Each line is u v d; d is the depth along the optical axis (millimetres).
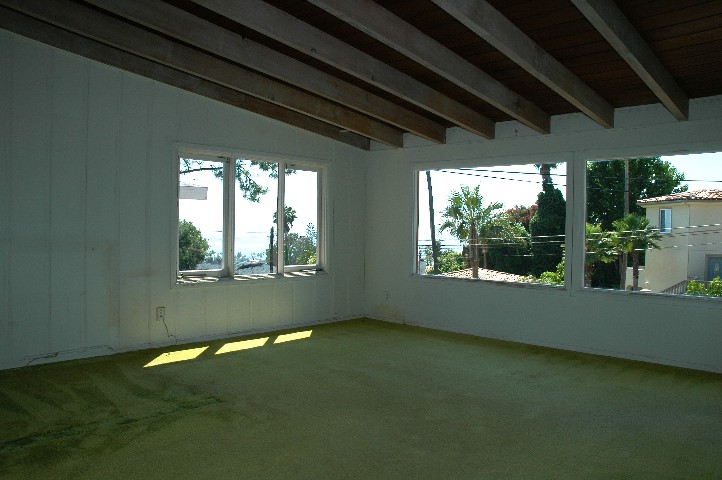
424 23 3996
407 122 6242
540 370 4867
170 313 5770
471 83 4621
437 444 3121
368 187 7703
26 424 3402
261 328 6562
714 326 4820
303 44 4203
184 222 5977
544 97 5344
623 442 3186
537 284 6004
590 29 3801
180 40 4645
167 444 3094
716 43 3814
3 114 4695
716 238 7191
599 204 8250
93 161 5223
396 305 7344
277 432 3293
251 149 6406
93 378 4488
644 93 4977
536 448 3076
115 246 5387
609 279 6969
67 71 5043
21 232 4816
